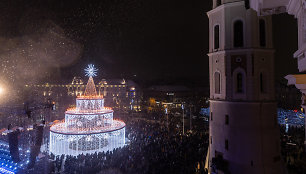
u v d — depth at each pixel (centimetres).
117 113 7512
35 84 7869
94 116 3234
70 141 3070
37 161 2472
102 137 3028
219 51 1870
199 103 8294
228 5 1825
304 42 521
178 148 2695
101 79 9369
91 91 3575
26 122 4028
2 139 3136
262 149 1683
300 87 588
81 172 2055
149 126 4353
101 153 2548
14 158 2341
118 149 2727
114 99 8925
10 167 2242
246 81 1731
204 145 2847
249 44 1742
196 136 3384
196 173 1975
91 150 2988
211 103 2000
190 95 10038
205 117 5850
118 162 2242
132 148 2777
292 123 3950
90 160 2344
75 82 8962
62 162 2502
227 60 1817
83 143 3014
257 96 1716
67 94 8844
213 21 2002
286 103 3897
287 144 2717
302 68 546
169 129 4078
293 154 2350
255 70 1717
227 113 1802
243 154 1695
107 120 3475
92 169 2095
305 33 514
